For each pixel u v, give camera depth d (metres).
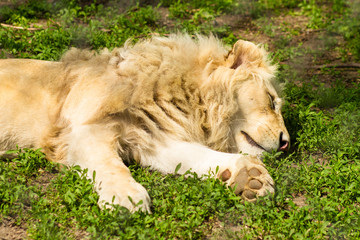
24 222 6.83
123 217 6.59
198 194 7.34
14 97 8.67
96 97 8.43
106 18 16.08
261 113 8.92
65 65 9.07
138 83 8.65
